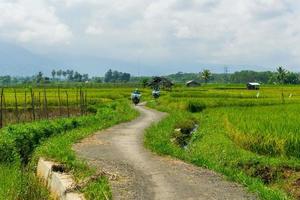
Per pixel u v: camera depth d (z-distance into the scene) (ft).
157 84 342.03
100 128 90.22
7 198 35.09
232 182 42.93
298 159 60.70
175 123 111.45
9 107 156.25
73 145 65.98
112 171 46.29
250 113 108.78
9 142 55.16
